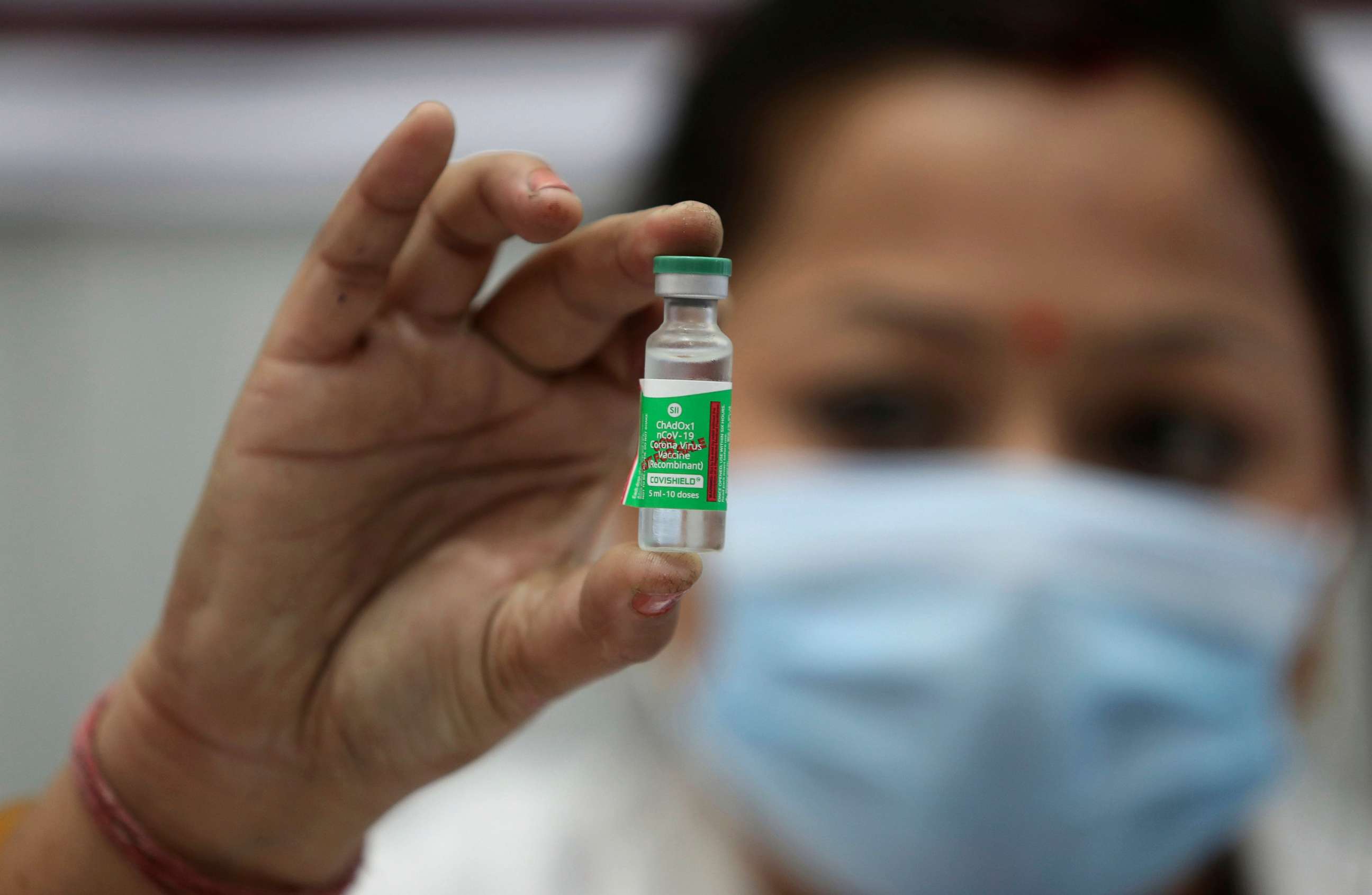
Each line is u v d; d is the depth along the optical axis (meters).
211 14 3.33
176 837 1.30
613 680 3.49
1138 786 2.29
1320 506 2.53
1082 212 2.26
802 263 2.40
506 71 3.41
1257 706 2.38
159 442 3.33
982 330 2.29
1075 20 2.34
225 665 1.26
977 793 2.26
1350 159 2.84
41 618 3.33
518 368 1.30
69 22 3.30
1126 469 2.40
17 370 3.33
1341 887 2.86
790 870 2.70
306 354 1.22
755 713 2.41
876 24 2.42
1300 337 2.46
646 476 1.15
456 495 1.33
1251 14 2.47
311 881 1.37
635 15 3.38
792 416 2.41
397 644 1.28
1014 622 2.20
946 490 2.26
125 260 3.34
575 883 2.90
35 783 3.32
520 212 1.14
